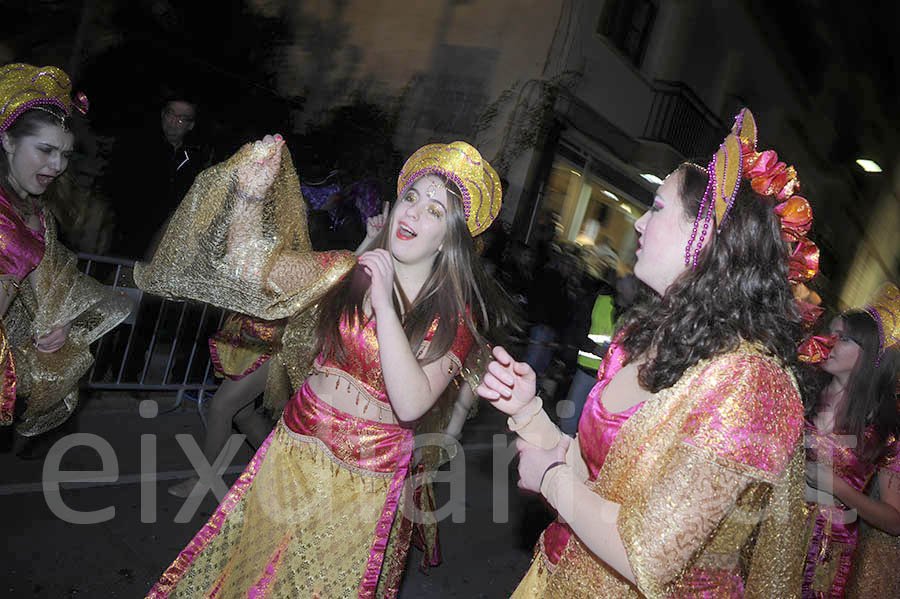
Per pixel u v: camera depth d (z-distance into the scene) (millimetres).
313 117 10586
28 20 8141
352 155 10648
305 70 10516
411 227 2373
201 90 9453
